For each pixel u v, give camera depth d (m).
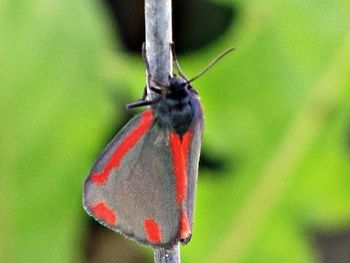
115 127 0.33
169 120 0.25
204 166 0.33
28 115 0.32
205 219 0.33
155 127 0.25
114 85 0.32
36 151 0.32
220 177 0.33
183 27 0.35
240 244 0.33
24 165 0.32
